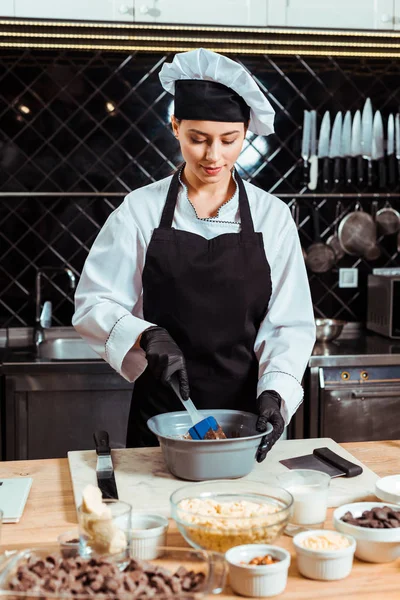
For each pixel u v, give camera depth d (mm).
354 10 2994
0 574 975
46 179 3250
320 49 3215
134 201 1893
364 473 1526
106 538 1037
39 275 3230
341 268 3459
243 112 1710
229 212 1892
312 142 3318
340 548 1123
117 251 1859
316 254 3383
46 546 1042
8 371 2742
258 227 1897
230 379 1892
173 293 1839
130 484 1471
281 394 1690
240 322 1861
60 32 2910
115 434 2816
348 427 2855
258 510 1188
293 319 1877
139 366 1768
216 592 975
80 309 1843
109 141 3268
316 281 3451
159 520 1208
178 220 1877
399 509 1263
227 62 1622
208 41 3088
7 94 3199
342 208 3445
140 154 3289
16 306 3281
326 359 2826
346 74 3379
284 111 3365
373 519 1216
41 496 1448
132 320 1726
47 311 3191
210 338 1858
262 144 3363
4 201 3240
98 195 3244
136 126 3273
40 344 3156
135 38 2973
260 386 1749
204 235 1880
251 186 1955
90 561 996
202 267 1832
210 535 1115
